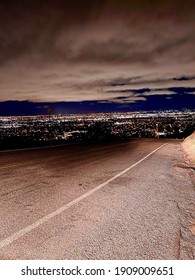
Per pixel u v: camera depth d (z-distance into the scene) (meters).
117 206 4.43
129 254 2.88
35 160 9.89
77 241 3.13
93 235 3.29
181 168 8.45
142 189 5.61
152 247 3.02
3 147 15.67
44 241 3.11
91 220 3.77
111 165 8.85
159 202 4.70
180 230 3.48
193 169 8.33
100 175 7.06
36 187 5.59
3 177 6.59
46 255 2.83
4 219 3.76
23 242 3.08
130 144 21.06
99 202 4.62
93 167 8.38
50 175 6.95
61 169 7.92
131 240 3.18
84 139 28.45
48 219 3.78
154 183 6.21
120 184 6.04
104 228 3.50
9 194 5.02
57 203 4.52
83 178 6.63
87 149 15.48
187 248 3.01
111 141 27.33
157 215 4.04
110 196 5.02
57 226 3.54
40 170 7.68
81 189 5.50
